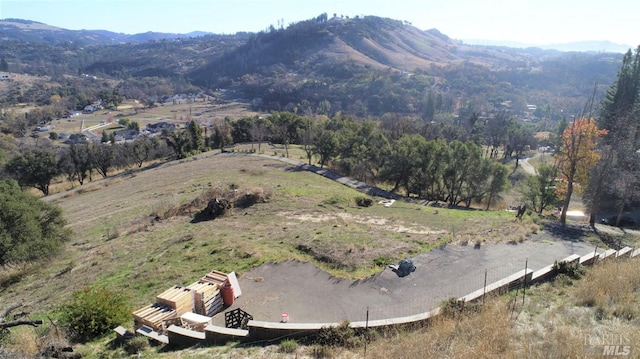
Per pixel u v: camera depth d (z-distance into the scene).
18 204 23.53
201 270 17.94
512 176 67.19
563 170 32.12
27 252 23.02
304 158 59.38
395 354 9.96
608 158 27.33
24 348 11.72
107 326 13.39
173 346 11.95
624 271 14.08
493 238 20.72
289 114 84.75
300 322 13.25
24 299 18.95
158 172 56.22
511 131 79.75
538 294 13.38
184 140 73.19
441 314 11.99
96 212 38.78
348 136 51.59
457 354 9.37
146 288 16.86
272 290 15.55
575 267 14.87
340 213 28.00
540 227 23.38
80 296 14.14
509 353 9.30
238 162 55.69
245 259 18.58
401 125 74.38
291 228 23.81
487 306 12.08
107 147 67.56
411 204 33.78
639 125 40.41
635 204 39.50
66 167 59.72
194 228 25.70
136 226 29.36
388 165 44.81
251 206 29.89
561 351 9.24
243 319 13.23
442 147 40.62
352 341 10.99
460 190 42.03
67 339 12.73
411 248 19.06
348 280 16.06
